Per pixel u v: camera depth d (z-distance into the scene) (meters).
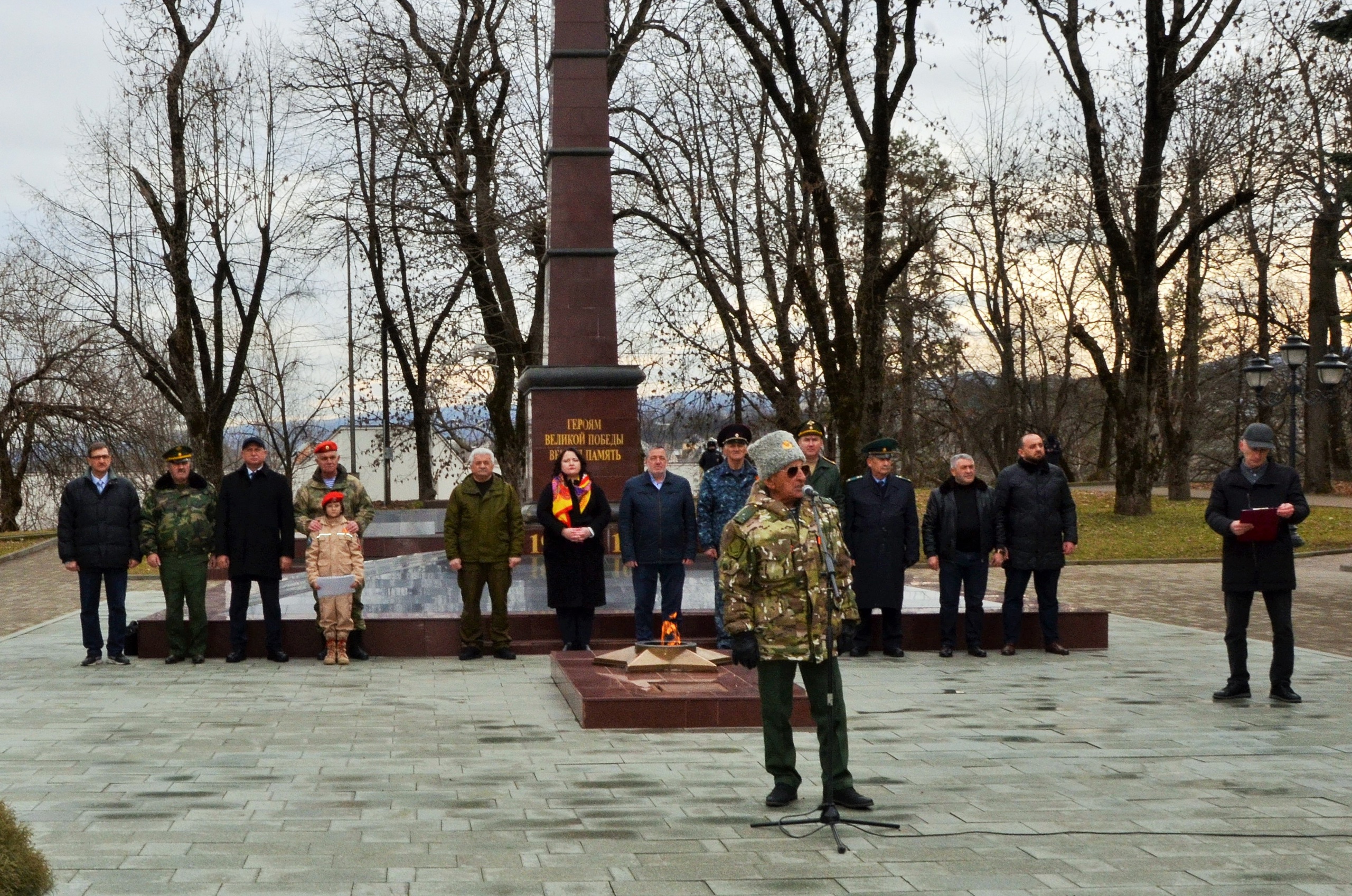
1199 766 8.09
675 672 10.39
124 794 7.36
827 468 13.23
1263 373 30.44
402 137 33.75
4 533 39.75
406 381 40.97
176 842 6.31
